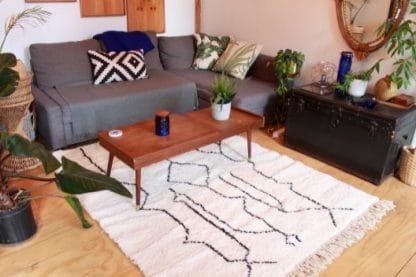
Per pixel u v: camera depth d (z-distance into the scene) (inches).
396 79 95.7
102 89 114.2
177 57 148.1
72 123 102.7
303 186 91.2
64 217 76.6
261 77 139.5
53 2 118.9
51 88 114.1
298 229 74.5
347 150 99.1
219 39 149.9
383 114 89.7
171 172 96.4
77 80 119.2
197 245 69.1
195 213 78.9
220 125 93.6
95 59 120.0
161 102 119.6
